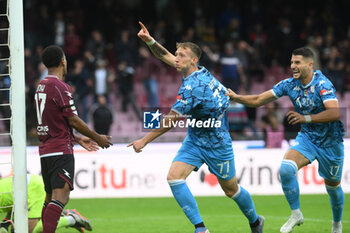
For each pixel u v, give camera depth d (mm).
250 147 39688
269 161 38094
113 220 28641
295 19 60875
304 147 21234
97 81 48594
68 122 19062
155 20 62531
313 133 21188
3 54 48750
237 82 51125
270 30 57625
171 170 20062
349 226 25406
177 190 19828
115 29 58031
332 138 21156
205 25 59688
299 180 37750
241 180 37781
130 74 50375
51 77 19156
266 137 39688
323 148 21188
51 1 58062
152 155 37938
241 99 21812
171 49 55344
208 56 52312
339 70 55812
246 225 26250
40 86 19125
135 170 37719
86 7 59500
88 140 20875
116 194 37500
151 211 31938
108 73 50094
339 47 59469
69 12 57312
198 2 61688
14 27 19234
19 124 19250
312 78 20953
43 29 53750
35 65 50438
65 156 18859
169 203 35000
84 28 58469
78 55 54031
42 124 18953
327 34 58938
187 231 24828
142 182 37750
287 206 32969
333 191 21906
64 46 53844
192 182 37906
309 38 56844
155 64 53250
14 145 19234
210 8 61969
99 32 56781
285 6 61781
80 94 48125
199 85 19734
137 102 54812
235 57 51094
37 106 19062
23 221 19281
